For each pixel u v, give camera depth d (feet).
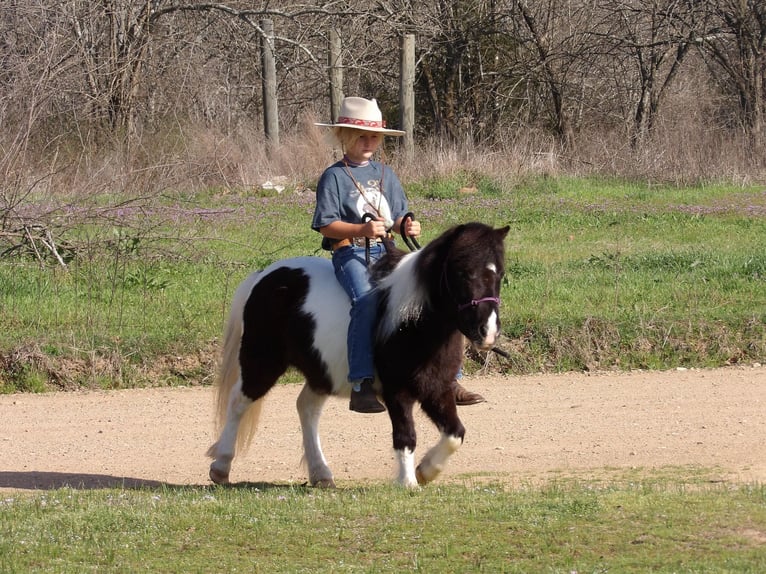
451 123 114.11
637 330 43.37
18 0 77.20
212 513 23.30
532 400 37.76
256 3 106.32
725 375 40.68
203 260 56.03
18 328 43.62
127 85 87.81
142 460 31.78
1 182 54.39
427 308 24.36
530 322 43.68
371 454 32.17
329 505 23.65
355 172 27.27
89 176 66.69
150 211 64.80
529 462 30.60
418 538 21.13
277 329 27.63
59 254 53.21
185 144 83.82
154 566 20.22
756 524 21.15
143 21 91.15
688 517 21.72
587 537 20.77
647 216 71.77
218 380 29.22
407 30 101.35
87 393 39.45
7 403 38.09
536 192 82.79
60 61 63.31
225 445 28.22
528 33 114.52
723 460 30.25
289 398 38.63
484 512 22.65
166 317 45.57
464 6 112.37
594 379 40.57
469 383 40.34
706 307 46.44
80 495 25.91
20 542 21.54
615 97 120.78
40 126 71.36
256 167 85.05
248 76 120.47
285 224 67.97
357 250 26.58
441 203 76.23
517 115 114.83
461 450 32.04
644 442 32.50
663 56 110.11
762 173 90.53
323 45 112.16
